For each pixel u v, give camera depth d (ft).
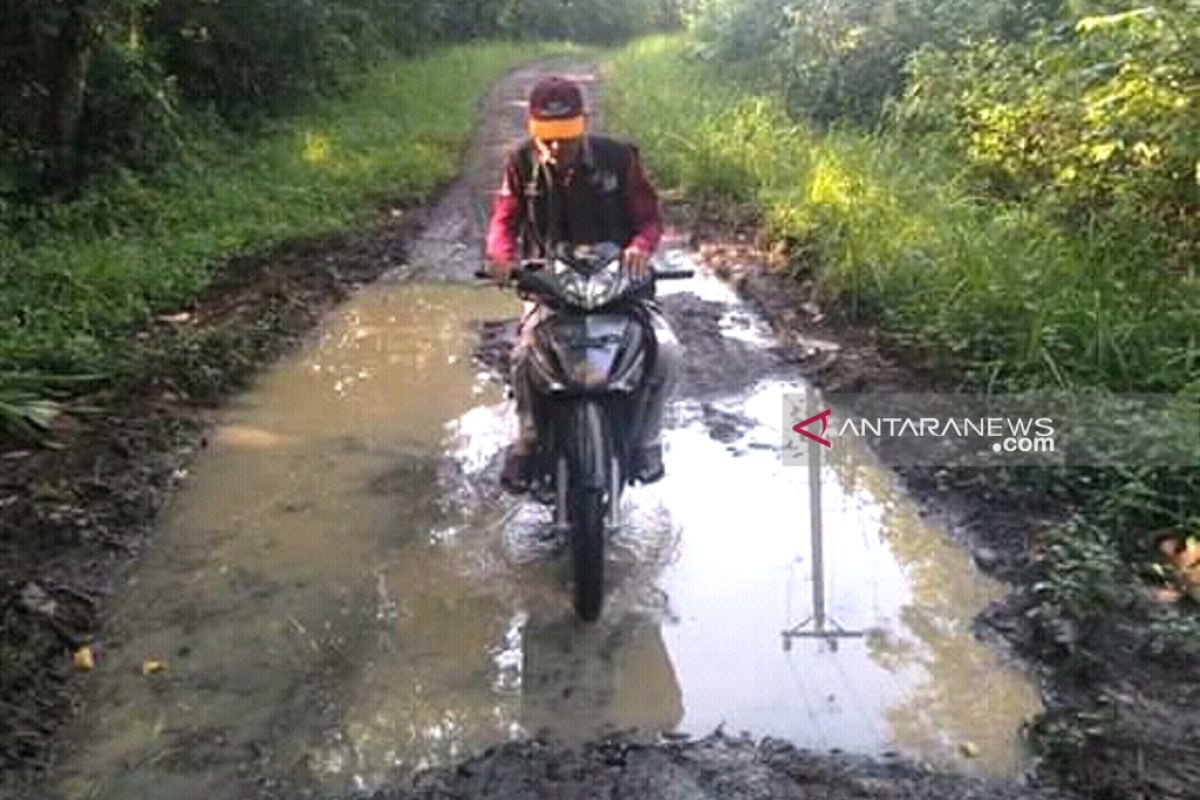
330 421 22.13
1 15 36.52
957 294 24.48
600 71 99.71
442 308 29.58
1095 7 30.45
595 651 14.74
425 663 14.51
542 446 15.85
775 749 12.67
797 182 37.17
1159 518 16.89
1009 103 32.12
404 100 71.82
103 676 14.23
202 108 55.42
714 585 16.28
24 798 12.08
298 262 33.55
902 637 14.94
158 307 28.40
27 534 17.20
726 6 74.23
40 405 21.17
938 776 12.21
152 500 18.65
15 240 32.22
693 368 24.41
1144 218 24.97
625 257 15.43
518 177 16.29
